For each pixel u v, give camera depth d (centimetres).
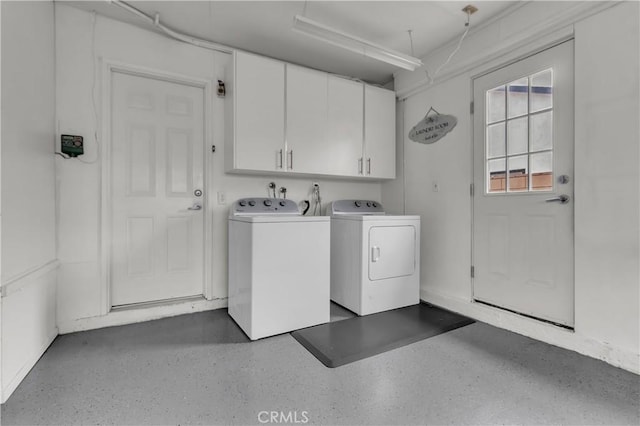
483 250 249
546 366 174
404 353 190
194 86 267
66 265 217
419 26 247
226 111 266
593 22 180
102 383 156
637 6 163
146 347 197
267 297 214
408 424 128
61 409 136
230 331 224
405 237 280
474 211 256
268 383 157
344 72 328
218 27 248
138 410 136
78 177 220
